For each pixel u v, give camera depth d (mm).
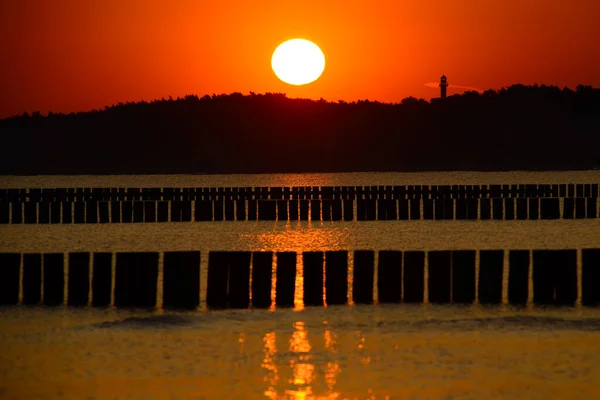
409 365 49344
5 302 63594
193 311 62062
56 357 50875
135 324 58781
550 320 59281
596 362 49750
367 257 63250
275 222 138125
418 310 61969
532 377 47219
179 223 136625
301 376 47531
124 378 47156
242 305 62188
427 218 138500
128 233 124375
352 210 136625
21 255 69000
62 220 136875
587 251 63656
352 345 53438
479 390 45219
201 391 45219
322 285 62875
